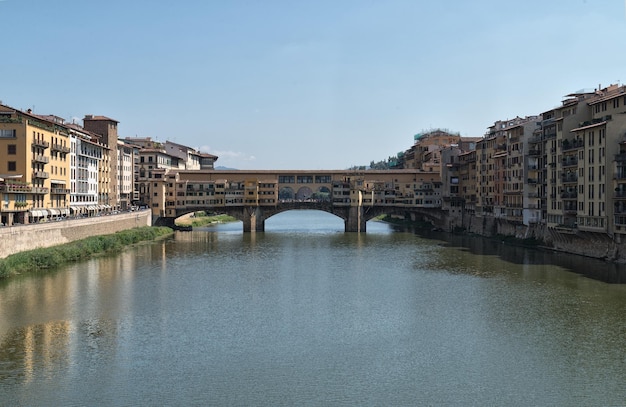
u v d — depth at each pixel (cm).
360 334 6444
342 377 5219
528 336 6309
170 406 4638
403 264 11169
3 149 11306
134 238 14325
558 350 5869
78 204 14525
